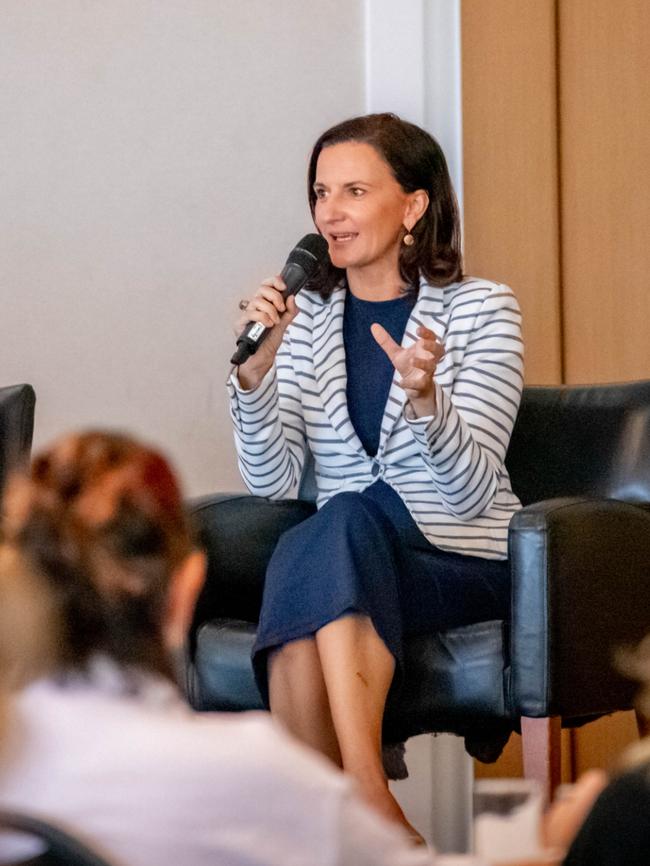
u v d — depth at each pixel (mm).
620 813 2973
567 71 11125
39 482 3281
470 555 7754
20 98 10414
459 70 11039
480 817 3605
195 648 7734
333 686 6758
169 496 3299
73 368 10477
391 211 8359
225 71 10781
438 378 8148
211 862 2973
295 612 6992
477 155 11039
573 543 6875
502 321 8234
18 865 2881
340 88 10945
